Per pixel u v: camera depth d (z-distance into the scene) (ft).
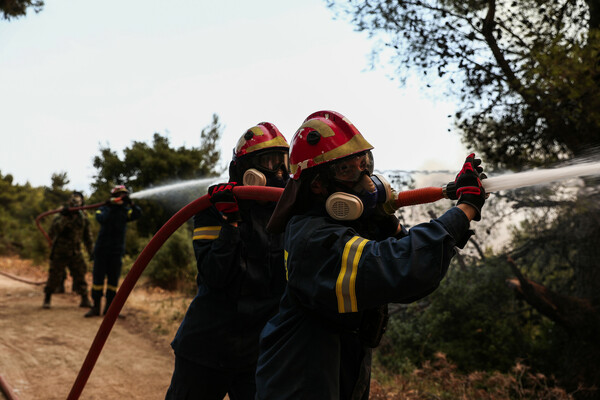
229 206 8.38
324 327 5.84
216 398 9.08
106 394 15.37
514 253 25.89
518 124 22.41
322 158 5.79
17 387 15.46
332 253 5.39
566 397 18.75
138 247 43.80
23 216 83.66
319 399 5.66
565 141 21.04
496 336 24.39
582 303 22.72
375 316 5.90
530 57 20.72
